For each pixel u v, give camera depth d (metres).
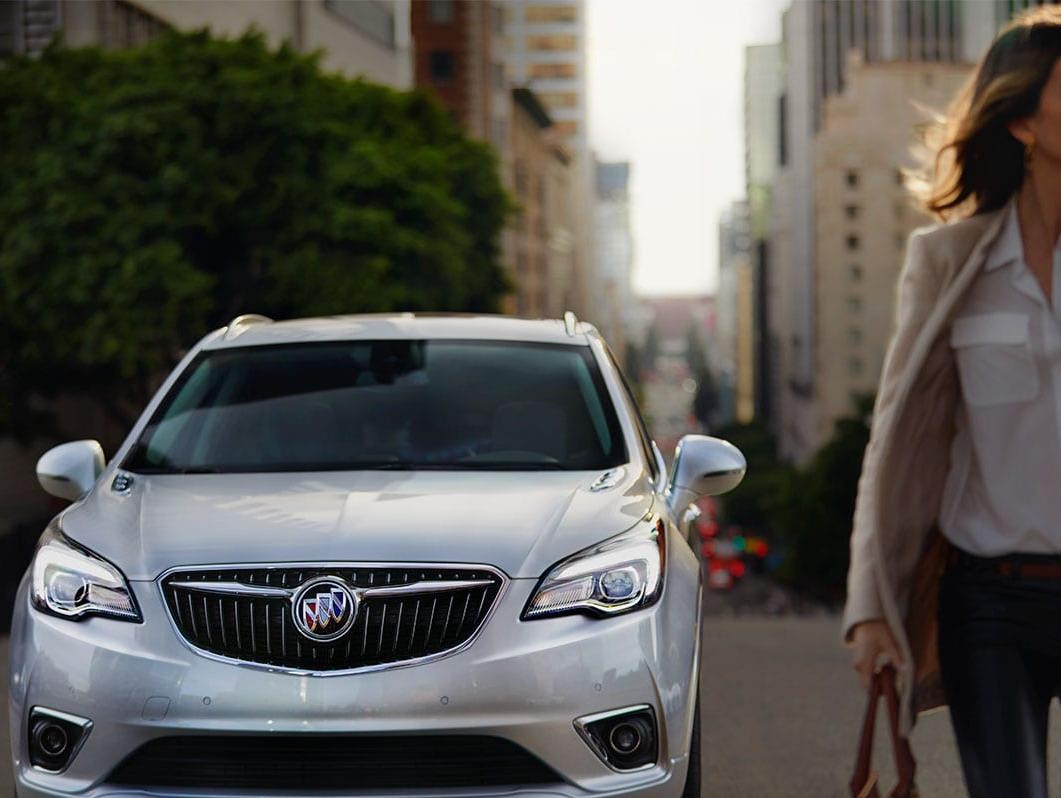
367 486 7.86
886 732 11.95
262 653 6.77
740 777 10.56
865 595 4.83
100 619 6.98
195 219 38.16
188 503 7.67
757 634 18.23
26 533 35.91
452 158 51.84
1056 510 4.67
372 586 6.82
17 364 38.28
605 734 6.84
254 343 9.71
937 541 5.00
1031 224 4.77
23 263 36.84
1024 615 4.70
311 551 6.96
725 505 176.50
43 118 38.16
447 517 7.31
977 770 4.66
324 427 8.79
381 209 42.06
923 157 5.20
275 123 40.38
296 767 6.69
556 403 8.99
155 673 6.74
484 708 6.66
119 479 8.26
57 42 40.75
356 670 6.68
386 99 45.62
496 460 8.52
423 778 6.70
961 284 4.69
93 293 36.94
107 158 37.81
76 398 47.06
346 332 9.80
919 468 4.89
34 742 6.96
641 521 7.54
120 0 49.38
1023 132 4.75
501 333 9.81
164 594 6.95
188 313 37.44
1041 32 4.71
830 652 16.42
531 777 6.76
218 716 6.64
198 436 8.82
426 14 153.88
